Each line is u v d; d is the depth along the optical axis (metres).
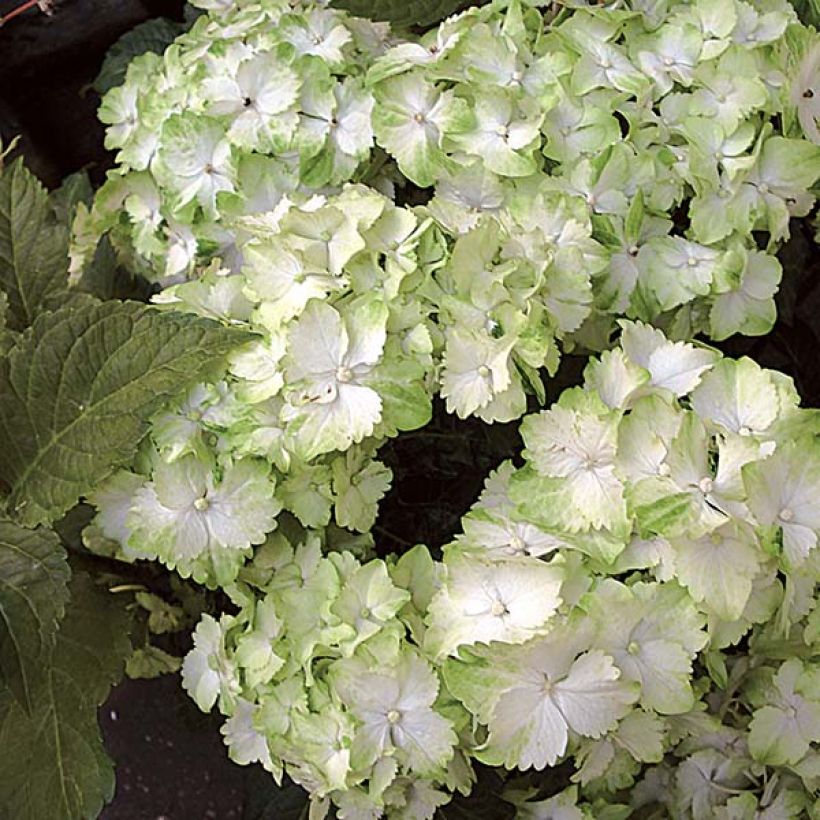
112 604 0.67
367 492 0.64
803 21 0.74
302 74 0.67
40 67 0.95
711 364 0.61
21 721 0.63
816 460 0.58
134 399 0.61
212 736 0.90
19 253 0.71
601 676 0.58
